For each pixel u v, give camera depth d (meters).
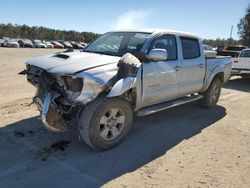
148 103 5.23
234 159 4.45
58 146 4.54
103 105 4.24
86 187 3.52
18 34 96.12
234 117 6.67
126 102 4.57
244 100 8.61
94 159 4.21
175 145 4.87
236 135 5.50
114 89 4.20
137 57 4.87
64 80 4.11
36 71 4.43
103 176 3.78
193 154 4.55
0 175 3.67
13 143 4.57
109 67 4.36
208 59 6.75
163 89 5.41
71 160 4.15
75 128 5.26
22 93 8.09
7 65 15.22
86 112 4.19
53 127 4.21
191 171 4.01
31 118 5.70
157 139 5.10
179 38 5.90
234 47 19.69
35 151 4.35
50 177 3.69
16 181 3.56
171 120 6.20
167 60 5.50
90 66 4.25
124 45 5.27
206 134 5.46
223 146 4.93
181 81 5.88
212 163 4.28
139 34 5.38
